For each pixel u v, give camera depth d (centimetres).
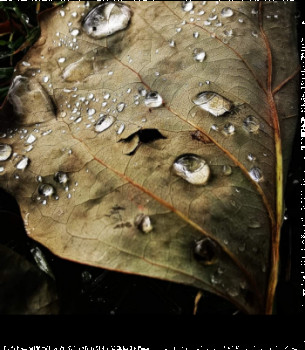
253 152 14
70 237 13
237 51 15
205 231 13
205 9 16
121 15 16
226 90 14
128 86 15
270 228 13
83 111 15
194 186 13
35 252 15
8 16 17
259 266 13
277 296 14
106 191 14
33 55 16
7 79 17
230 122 14
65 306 14
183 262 13
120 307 14
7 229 15
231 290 13
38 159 14
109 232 13
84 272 15
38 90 15
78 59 15
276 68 15
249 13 15
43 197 14
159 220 13
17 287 14
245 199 13
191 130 14
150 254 13
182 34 15
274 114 14
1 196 15
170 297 14
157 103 14
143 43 15
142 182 14
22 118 15
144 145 14
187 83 15
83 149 14
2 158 15
